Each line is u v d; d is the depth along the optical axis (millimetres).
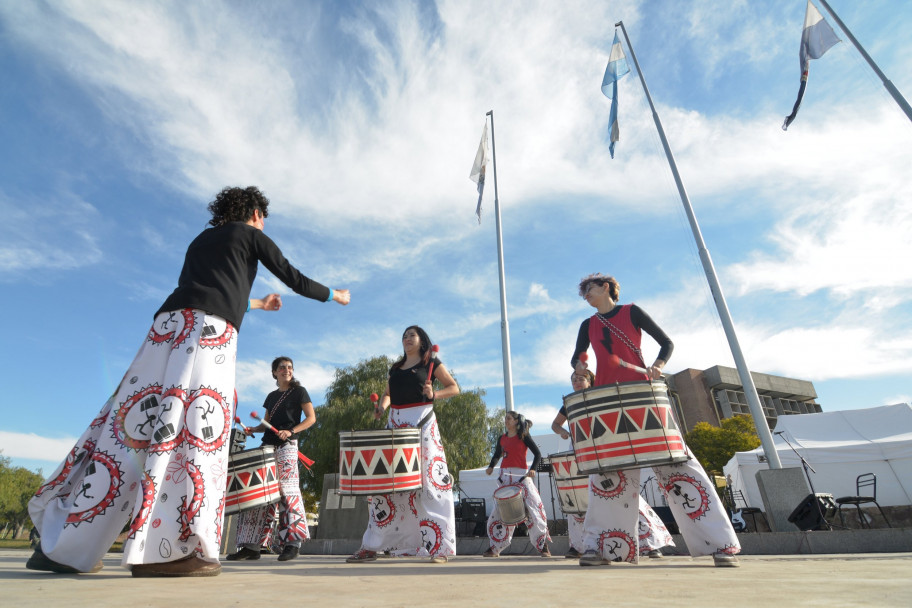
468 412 24906
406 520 4160
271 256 2658
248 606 1205
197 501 2049
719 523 2895
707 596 1403
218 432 2221
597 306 3547
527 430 7152
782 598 1323
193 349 2240
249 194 2846
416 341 4312
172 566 1971
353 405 24062
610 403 2963
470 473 15094
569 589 1639
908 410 13641
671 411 2998
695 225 12023
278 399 5570
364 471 3850
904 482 12109
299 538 5062
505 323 13898
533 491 6910
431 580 2041
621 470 2965
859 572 2156
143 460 2098
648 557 5262
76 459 2189
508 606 1231
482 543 8930
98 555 2031
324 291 2906
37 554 2033
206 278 2426
